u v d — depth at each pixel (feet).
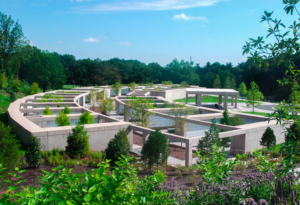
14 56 182.19
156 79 365.81
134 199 12.51
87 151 49.73
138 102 93.04
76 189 12.14
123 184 13.08
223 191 18.30
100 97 148.56
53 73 231.09
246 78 268.21
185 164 50.01
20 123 61.82
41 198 11.61
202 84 334.85
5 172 28.40
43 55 226.79
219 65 369.91
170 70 377.71
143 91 166.40
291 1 14.56
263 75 243.19
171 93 177.68
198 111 99.50
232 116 83.35
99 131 60.80
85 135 50.11
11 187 11.74
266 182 20.67
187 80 357.41
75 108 89.04
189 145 49.24
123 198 10.85
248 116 81.05
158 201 14.07
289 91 172.04
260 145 64.49
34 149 40.78
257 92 128.98
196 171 39.58
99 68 309.01
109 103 126.93
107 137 62.08
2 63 175.11
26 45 187.42
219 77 309.83
